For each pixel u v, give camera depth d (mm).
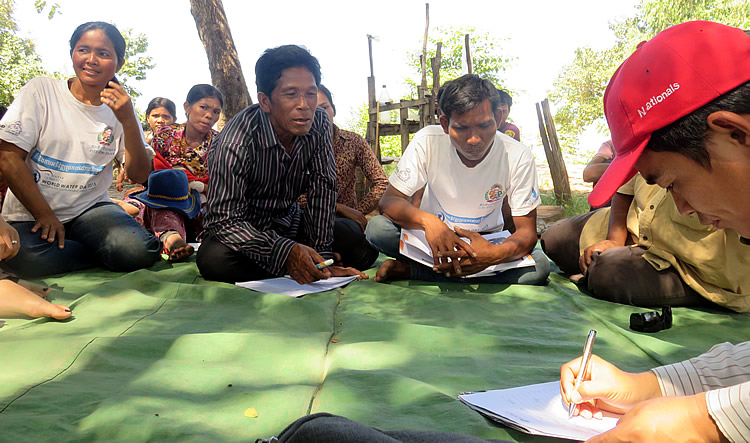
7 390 1813
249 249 3373
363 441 965
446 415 1683
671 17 22500
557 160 9000
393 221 3602
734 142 1078
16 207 3670
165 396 1814
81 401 1763
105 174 4004
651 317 2688
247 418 1681
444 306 3023
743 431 944
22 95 3613
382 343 2379
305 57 3346
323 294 3281
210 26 8539
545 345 2457
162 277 3564
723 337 2645
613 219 3594
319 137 3680
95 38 3699
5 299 2572
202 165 4938
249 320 2744
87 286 3383
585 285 3701
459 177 3590
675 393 1459
